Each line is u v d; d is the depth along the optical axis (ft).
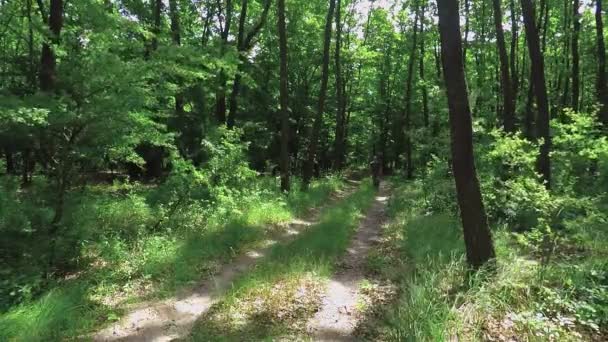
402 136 121.29
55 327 17.26
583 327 17.24
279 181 60.39
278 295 21.01
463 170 21.33
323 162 122.62
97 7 25.25
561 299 18.52
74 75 23.11
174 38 56.18
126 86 23.65
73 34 25.11
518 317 16.42
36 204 24.14
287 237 34.68
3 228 21.86
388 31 110.22
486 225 21.25
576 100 60.80
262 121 81.66
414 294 17.39
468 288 19.20
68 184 24.89
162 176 51.42
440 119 54.29
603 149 38.47
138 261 24.97
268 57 86.38
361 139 145.79
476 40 83.82
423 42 90.79
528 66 100.22
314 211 48.96
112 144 24.70
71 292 20.13
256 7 76.13
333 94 113.19
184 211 34.65
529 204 26.78
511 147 30.27
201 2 72.95
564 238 25.93
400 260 26.71
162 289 22.00
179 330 17.78
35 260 22.53
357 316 18.93
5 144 22.88
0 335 15.94
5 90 22.62
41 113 20.62
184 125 48.80
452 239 29.32
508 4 76.48
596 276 20.71
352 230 36.73
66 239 23.53
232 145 41.27
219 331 17.40
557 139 39.24
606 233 28.22
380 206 53.72
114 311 19.38
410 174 88.33
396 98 123.95
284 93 55.42
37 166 28.60
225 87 58.29
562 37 69.56
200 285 23.07
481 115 59.16
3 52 47.67
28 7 39.37
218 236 30.91
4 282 20.03
